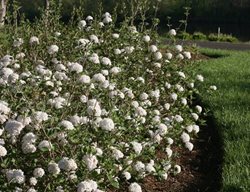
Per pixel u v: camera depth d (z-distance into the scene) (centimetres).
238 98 350
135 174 188
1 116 175
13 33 315
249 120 297
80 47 258
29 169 167
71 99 214
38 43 286
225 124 293
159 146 237
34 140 163
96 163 158
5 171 163
